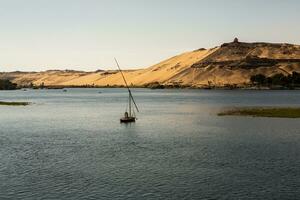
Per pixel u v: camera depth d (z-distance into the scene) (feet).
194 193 126.52
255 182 136.87
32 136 251.39
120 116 395.96
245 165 160.35
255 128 268.21
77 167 161.07
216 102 599.16
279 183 135.33
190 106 520.83
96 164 166.40
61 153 191.11
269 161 166.40
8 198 123.44
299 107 436.76
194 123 311.06
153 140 228.43
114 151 195.21
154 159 174.70
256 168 155.22
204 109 456.86
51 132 271.28
